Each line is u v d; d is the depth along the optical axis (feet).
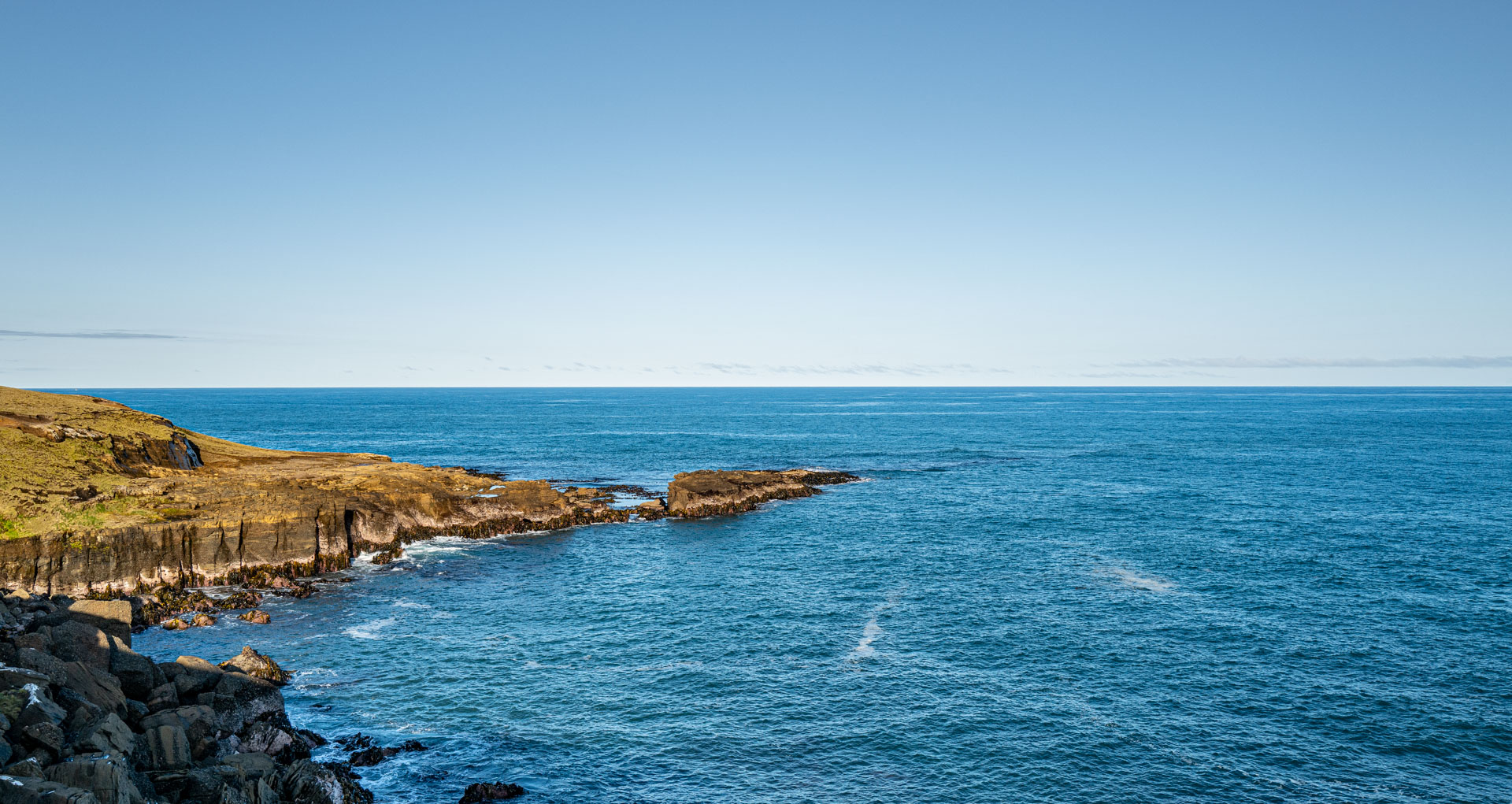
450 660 130.52
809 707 112.78
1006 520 243.81
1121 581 172.86
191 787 76.02
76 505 168.55
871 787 92.84
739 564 193.88
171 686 95.14
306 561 185.68
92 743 71.00
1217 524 233.14
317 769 87.10
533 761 98.22
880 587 171.63
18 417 214.90
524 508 242.58
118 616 110.52
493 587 174.40
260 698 103.19
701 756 99.71
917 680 121.60
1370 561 186.91
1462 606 152.56
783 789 92.53
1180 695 116.06
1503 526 224.74
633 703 114.21
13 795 60.80
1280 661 127.24
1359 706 111.75
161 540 168.45
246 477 221.66
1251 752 100.07
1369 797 90.74
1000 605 157.38
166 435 241.76
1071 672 124.36
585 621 150.82
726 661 130.11
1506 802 89.86
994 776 95.04
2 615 100.89
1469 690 116.47
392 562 196.75
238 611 155.33
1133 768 96.63
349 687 119.34
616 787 92.63
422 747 101.40
